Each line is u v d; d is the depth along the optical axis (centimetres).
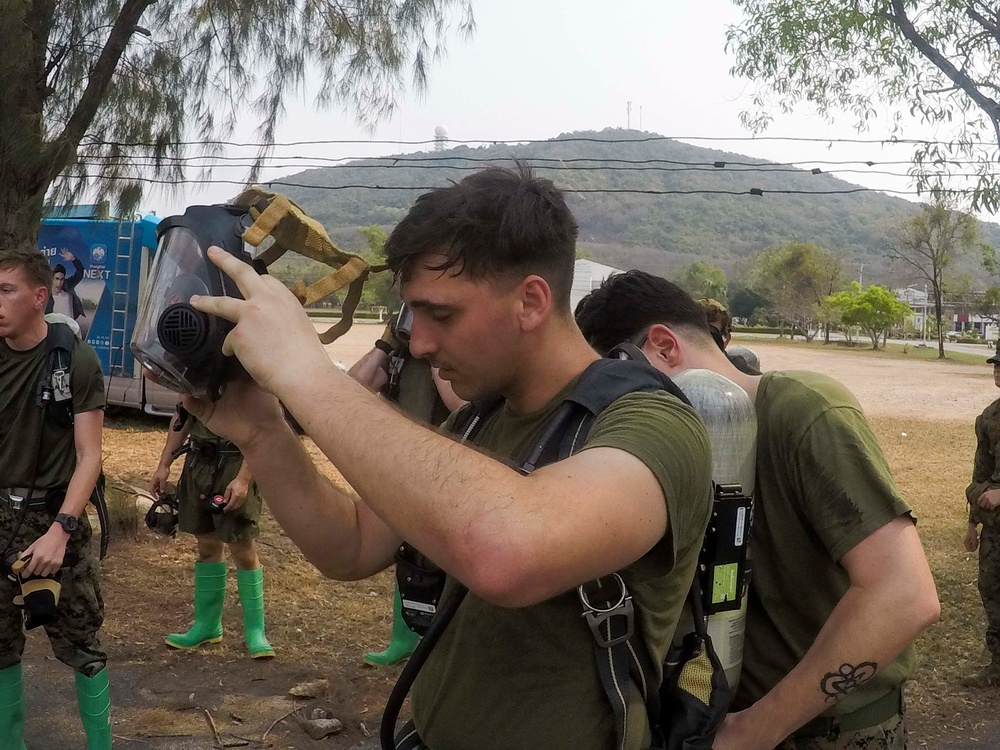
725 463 162
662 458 116
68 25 682
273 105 808
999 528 471
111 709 401
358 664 465
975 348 6644
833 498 169
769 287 7925
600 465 112
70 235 1264
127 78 756
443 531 103
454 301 124
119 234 1247
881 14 897
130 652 468
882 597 162
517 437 136
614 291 196
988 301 8100
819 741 179
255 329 117
